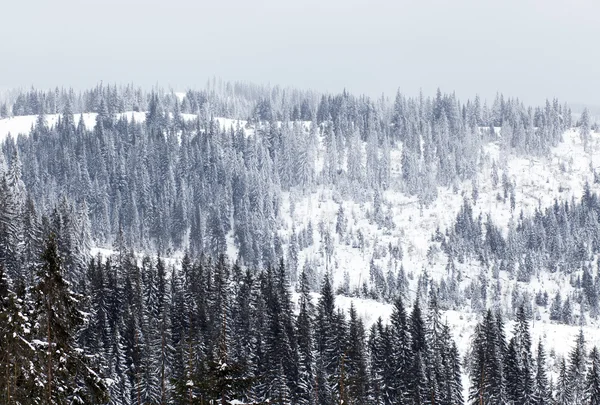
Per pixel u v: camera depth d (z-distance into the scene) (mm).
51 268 22156
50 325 21938
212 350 80312
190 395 20547
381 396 92562
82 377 22906
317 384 89000
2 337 21797
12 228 101562
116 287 105812
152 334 85438
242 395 21125
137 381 79000
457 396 95625
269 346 95125
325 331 104375
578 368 96125
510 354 93688
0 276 24000
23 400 21469
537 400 92812
